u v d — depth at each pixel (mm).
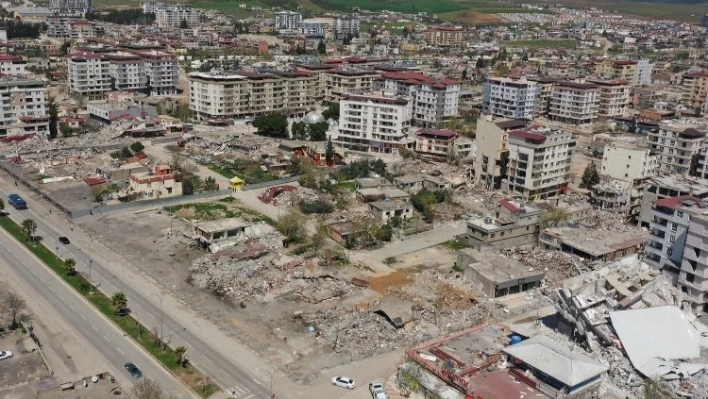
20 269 147250
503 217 182625
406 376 106750
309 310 132500
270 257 155125
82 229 173750
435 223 188500
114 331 121875
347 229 171750
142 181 197500
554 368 101375
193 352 115562
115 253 158500
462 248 170250
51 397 100188
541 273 147625
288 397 103688
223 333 122812
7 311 127312
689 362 110812
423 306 136000
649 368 108125
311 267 149500
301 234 170500
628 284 131875
